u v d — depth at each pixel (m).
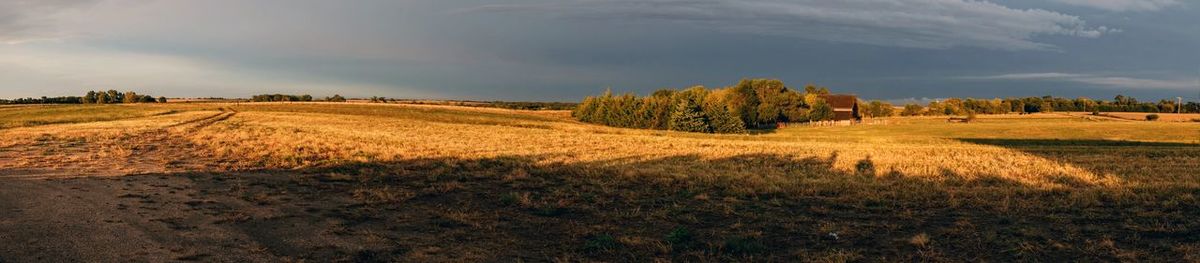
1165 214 12.71
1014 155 30.56
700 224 12.59
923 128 86.81
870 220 12.83
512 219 13.02
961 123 106.31
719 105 69.31
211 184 16.89
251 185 16.94
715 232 11.84
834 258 9.88
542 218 13.10
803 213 13.66
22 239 9.80
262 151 26.31
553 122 80.12
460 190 16.69
